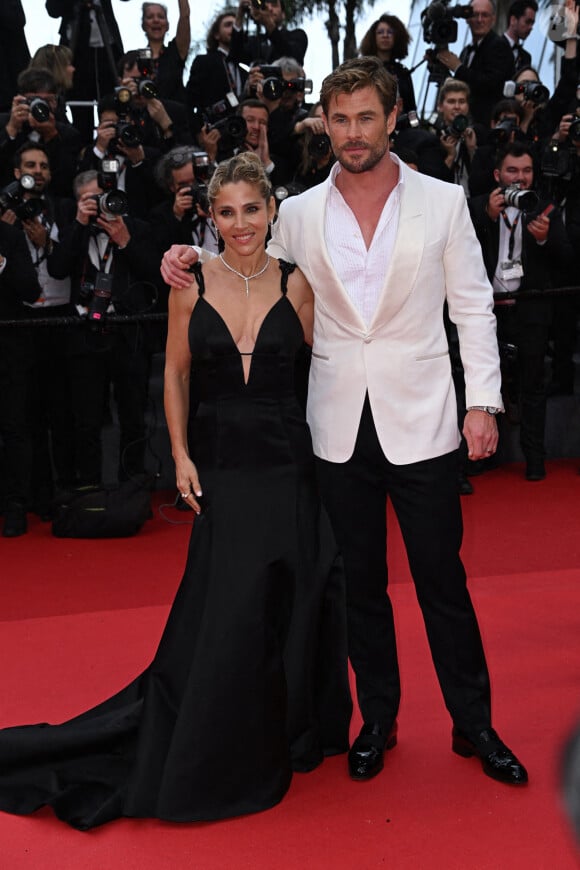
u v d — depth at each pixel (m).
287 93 6.70
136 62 6.76
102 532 5.62
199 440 3.02
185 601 2.97
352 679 3.68
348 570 3.07
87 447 5.98
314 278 2.96
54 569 5.18
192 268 3.01
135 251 5.77
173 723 2.91
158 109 6.63
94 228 5.77
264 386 2.98
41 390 6.06
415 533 2.98
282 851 2.67
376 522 3.05
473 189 6.77
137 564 5.21
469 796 2.89
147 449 6.46
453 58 7.88
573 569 4.80
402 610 4.30
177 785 2.81
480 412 2.94
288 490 2.98
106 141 6.34
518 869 2.55
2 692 3.65
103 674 3.79
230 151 6.40
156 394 6.72
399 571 4.84
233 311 2.98
